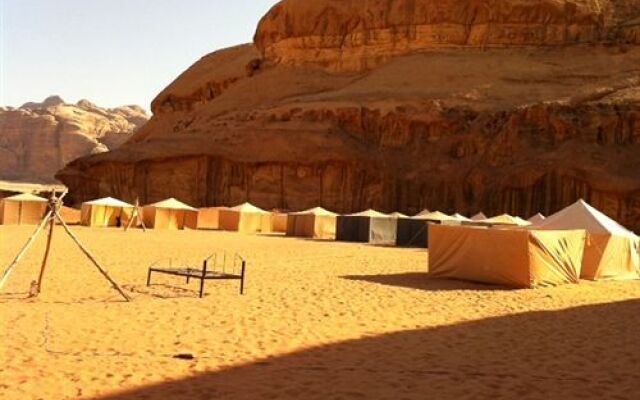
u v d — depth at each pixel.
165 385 8.37
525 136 65.69
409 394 8.39
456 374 9.51
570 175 60.09
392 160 69.38
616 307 17.42
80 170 76.44
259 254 30.67
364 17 87.06
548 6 78.62
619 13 78.38
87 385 8.25
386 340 11.84
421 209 66.31
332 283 20.06
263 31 97.50
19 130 158.25
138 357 9.79
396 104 72.19
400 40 84.88
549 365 10.34
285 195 69.62
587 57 75.19
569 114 65.19
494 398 8.36
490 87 72.69
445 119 69.56
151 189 73.25
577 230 23.08
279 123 75.06
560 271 22.08
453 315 15.06
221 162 72.44
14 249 27.00
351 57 87.69
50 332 11.23
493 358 10.70
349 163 68.19
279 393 8.21
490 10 80.75
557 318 15.18
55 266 21.25
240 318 13.37
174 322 12.66
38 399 7.65
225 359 9.88
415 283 21.17
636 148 61.91
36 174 153.88
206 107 91.56
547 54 77.62
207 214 60.19
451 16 82.62
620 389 8.98
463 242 22.22
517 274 20.94
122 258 25.56
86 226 52.34
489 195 63.53
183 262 24.81
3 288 16.06
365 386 8.69
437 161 67.94
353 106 73.19
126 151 75.69
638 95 65.44
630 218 56.44
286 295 16.95
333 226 53.59
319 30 90.38
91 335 11.18
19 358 9.40
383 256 32.88
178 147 74.44
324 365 9.76
